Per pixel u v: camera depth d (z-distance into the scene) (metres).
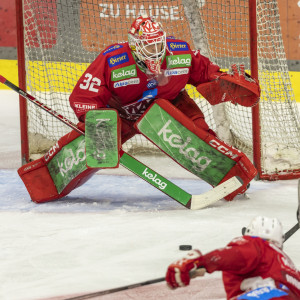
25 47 24.38
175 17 28.97
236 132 24.84
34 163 18.02
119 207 17.33
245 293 7.12
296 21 34.72
